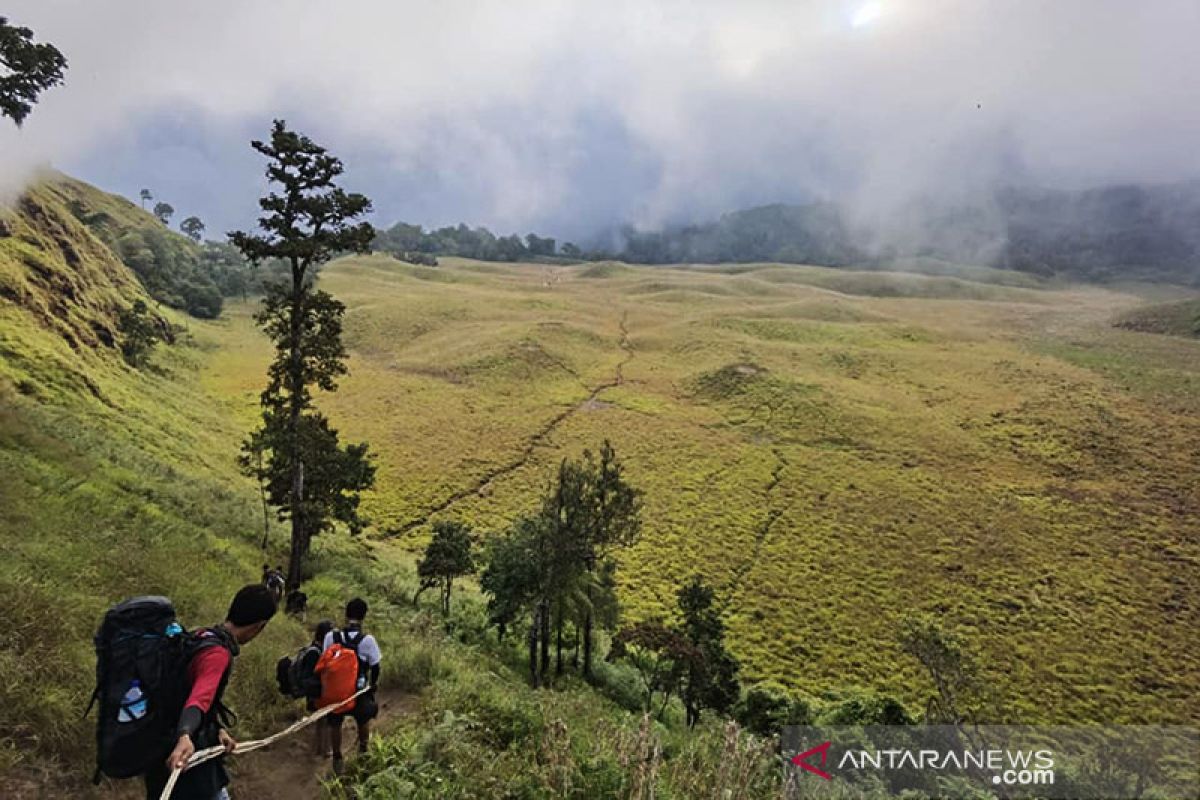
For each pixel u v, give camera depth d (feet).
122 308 270.05
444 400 297.33
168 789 11.05
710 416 286.46
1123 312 510.58
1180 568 171.94
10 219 235.20
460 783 18.89
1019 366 348.79
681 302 554.05
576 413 286.25
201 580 42.93
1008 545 181.68
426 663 35.22
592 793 19.93
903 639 77.00
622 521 86.48
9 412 77.92
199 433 187.21
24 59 65.46
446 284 625.00
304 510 81.51
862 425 271.49
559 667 83.25
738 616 142.92
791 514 198.08
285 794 21.85
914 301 608.19
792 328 428.15
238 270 518.37
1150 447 250.78
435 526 103.96
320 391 300.61
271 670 29.58
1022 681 122.62
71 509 48.55
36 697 19.71
